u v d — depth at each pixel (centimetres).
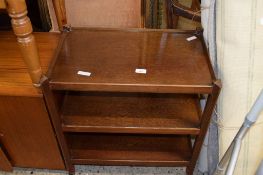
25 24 75
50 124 103
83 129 104
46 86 85
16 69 98
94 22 117
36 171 133
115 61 95
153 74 90
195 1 123
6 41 110
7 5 71
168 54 99
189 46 103
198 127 103
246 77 98
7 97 92
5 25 131
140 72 90
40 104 95
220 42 97
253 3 91
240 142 80
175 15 120
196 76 89
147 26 144
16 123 103
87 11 114
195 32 108
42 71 92
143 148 127
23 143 113
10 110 97
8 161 122
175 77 89
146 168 136
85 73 89
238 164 110
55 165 126
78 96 115
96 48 100
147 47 102
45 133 107
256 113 73
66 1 112
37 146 114
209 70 92
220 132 109
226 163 92
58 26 116
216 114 107
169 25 124
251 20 92
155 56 97
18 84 93
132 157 123
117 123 104
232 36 94
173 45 103
